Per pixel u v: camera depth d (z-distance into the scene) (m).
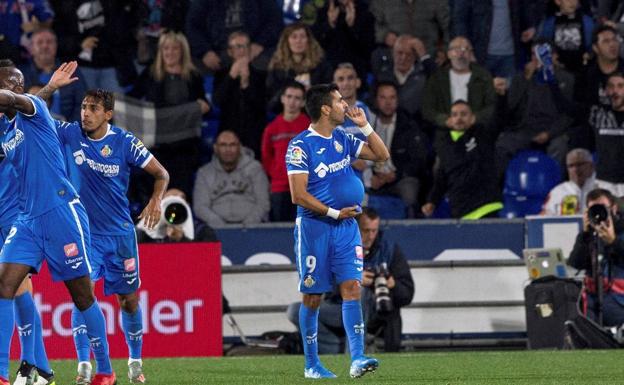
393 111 50.56
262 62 55.31
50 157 25.41
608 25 52.16
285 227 47.03
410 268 45.88
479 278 45.81
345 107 30.16
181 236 41.22
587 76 52.34
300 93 49.81
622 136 50.09
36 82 52.97
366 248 41.22
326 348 41.44
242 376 31.02
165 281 40.62
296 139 29.97
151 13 56.47
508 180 51.12
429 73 53.66
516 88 52.56
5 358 24.38
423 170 51.12
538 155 51.03
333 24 55.31
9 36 56.16
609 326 41.16
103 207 28.95
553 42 54.38
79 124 28.86
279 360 36.88
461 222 46.59
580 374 30.33
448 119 50.06
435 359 35.84
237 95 53.03
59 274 25.53
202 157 54.44
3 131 27.08
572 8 54.78
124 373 32.94
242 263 46.97
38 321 26.81
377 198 50.41
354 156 30.50
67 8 55.16
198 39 56.22
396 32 55.00
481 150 49.50
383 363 34.62
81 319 28.05
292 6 60.28
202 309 40.66
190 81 52.94
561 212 48.69
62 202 25.42
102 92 28.34
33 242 25.17
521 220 46.31
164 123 51.78
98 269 29.25
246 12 56.19
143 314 40.62
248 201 49.91
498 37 55.28
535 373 30.78
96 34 54.88
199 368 34.06
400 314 43.00
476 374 30.69
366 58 55.72
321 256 29.95
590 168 49.16
